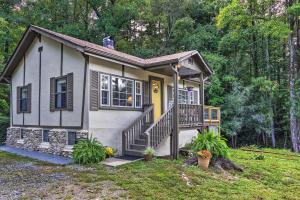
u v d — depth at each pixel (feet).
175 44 75.05
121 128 33.30
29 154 33.19
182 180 20.80
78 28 70.79
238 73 66.69
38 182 19.69
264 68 67.62
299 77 55.31
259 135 63.93
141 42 79.61
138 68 34.22
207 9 74.69
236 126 57.82
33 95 37.88
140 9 73.67
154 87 39.73
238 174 25.00
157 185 19.29
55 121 33.55
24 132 39.42
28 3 69.51
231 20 60.29
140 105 36.83
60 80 33.37
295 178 24.75
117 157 30.04
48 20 71.36
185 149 33.99
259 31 57.21
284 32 51.34
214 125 47.06
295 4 49.83
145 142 30.50
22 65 40.70
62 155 31.50
